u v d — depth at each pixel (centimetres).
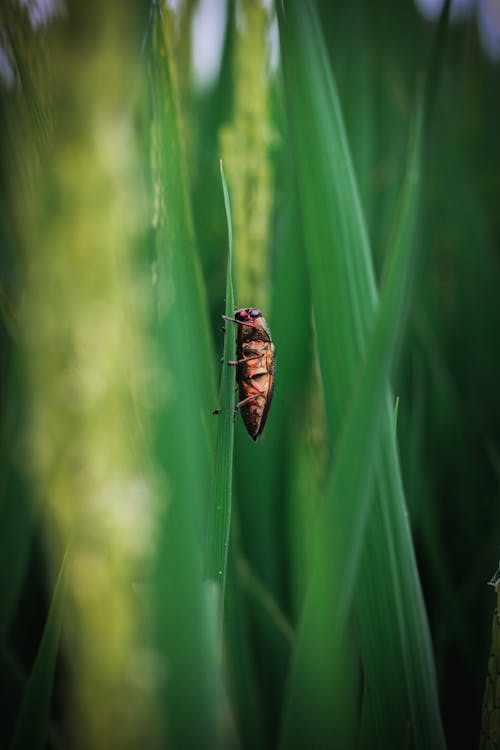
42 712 26
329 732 27
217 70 39
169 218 26
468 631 33
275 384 31
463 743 32
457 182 40
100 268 14
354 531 26
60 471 15
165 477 21
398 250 26
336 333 27
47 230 14
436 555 34
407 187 26
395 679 27
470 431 38
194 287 27
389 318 26
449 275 40
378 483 27
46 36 14
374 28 42
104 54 14
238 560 30
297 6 27
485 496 37
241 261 31
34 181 17
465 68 44
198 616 24
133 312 15
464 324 40
